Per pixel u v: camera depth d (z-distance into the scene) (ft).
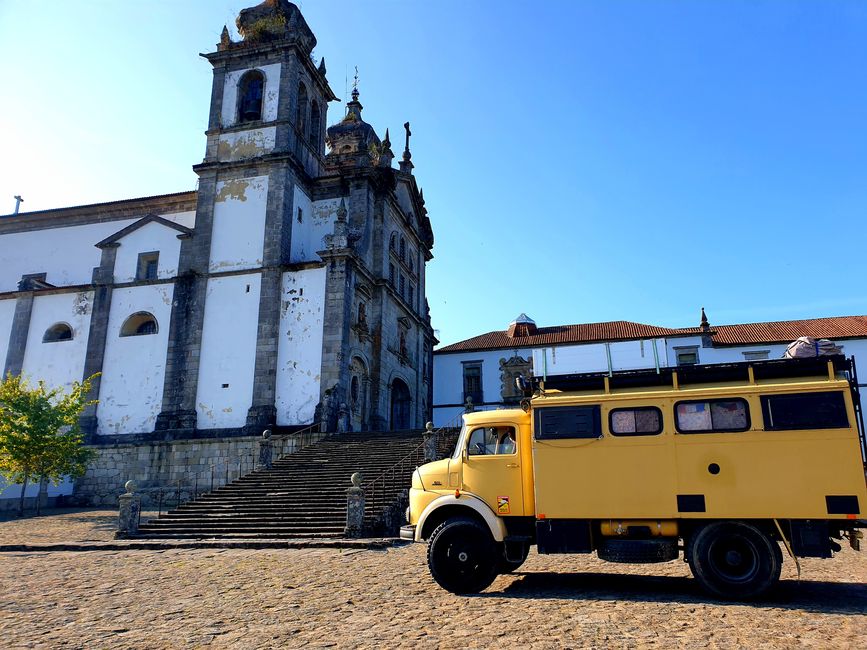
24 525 65.46
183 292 99.30
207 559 42.42
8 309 107.96
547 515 30.40
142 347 99.40
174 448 91.56
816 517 27.48
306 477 66.80
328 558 41.42
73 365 101.35
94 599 30.27
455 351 147.33
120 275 104.32
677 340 130.82
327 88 120.06
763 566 27.73
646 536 29.60
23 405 77.87
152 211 117.08
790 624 23.53
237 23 112.57
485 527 31.19
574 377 32.17
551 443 31.14
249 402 92.63
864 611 25.48
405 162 132.57
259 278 97.50
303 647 21.74
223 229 101.24
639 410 30.63
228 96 107.86
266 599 29.55
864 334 120.47
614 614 25.43
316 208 110.73
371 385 104.68
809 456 28.12
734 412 29.50
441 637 22.61
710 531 28.71
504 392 142.00
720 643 21.29
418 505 33.14
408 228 129.70
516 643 21.66
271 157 101.65
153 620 26.00
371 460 70.38
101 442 96.12
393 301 116.47
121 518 53.93
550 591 30.58
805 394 28.78
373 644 21.95
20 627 25.13
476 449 32.81
